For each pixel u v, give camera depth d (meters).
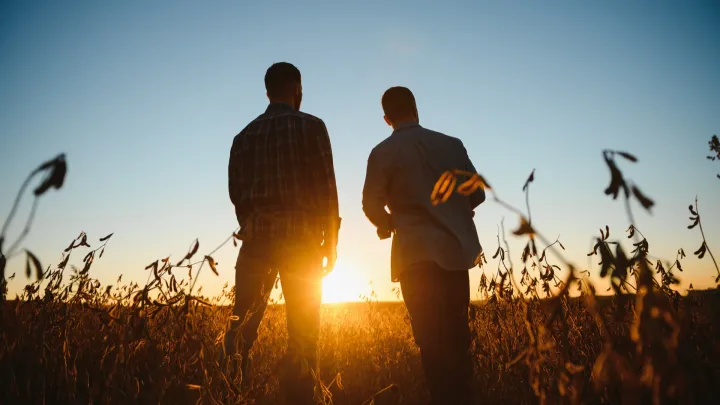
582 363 1.91
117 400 1.80
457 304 2.66
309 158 2.95
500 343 2.76
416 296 2.63
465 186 1.17
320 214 2.92
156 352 1.89
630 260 1.16
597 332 2.12
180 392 1.86
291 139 2.91
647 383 1.15
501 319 2.80
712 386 1.09
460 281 2.69
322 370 3.63
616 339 1.60
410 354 4.06
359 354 4.29
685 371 1.11
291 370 2.21
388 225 2.88
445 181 1.19
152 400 1.81
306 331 2.70
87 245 2.14
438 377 2.53
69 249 2.13
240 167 2.94
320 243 2.90
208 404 1.82
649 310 1.10
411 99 3.08
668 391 1.10
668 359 1.10
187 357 2.00
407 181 2.80
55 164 0.96
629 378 1.17
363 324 5.11
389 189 2.90
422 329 2.59
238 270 2.71
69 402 1.84
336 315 5.32
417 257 2.65
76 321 2.33
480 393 2.58
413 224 2.75
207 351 1.94
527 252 1.35
